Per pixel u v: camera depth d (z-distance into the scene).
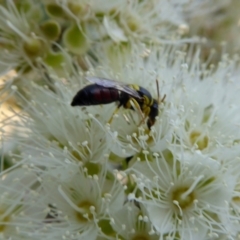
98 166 0.06
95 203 0.06
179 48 0.09
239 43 0.10
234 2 0.10
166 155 0.06
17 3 0.08
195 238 0.06
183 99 0.07
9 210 0.07
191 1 0.09
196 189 0.06
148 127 0.06
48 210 0.06
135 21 0.08
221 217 0.06
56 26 0.08
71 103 0.06
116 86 0.06
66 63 0.08
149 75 0.07
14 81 0.08
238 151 0.06
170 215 0.06
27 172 0.07
